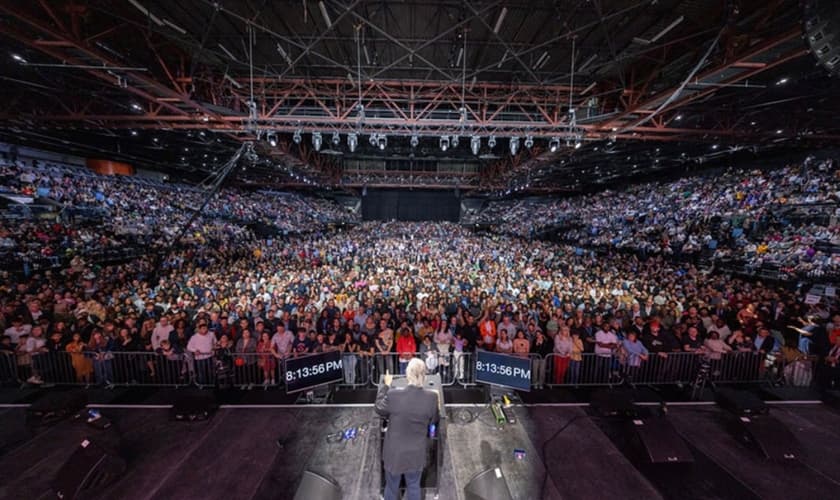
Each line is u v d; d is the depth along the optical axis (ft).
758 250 55.77
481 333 27.04
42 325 23.86
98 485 14.16
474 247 89.35
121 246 61.77
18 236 48.67
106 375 22.95
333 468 15.72
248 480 14.90
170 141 76.02
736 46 26.71
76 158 86.12
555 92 47.37
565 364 23.88
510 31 32.65
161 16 29.96
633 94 40.96
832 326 23.22
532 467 15.81
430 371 23.36
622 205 111.04
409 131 49.67
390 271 50.19
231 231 95.45
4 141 70.44
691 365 23.82
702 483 14.80
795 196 60.08
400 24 32.01
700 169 97.96
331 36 34.19
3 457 15.93
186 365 23.31
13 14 20.80
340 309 33.60
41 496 13.84
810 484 14.74
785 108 47.93
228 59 38.63
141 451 16.60
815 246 49.24
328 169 128.88
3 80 40.70
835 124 51.57
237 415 19.71
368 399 21.61
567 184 152.97
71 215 61.93
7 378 22.79
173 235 75.10
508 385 20.57
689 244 68.23
